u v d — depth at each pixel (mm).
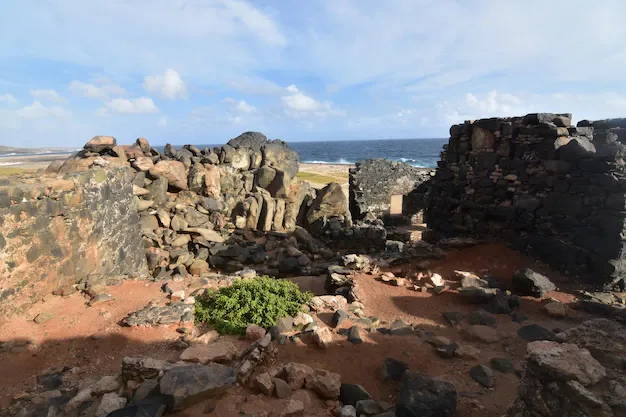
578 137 11609
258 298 8688
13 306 7758
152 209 15281
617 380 4215
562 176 11680
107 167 11680
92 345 7188
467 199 15156
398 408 5328
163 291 9906
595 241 10625
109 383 5715
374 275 11719
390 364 6645
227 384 5445
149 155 16828
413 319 9039
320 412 5418
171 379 5172
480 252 12984
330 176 62406
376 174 29281
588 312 9305
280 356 6875
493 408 5715
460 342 7941
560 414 4066
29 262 8188
